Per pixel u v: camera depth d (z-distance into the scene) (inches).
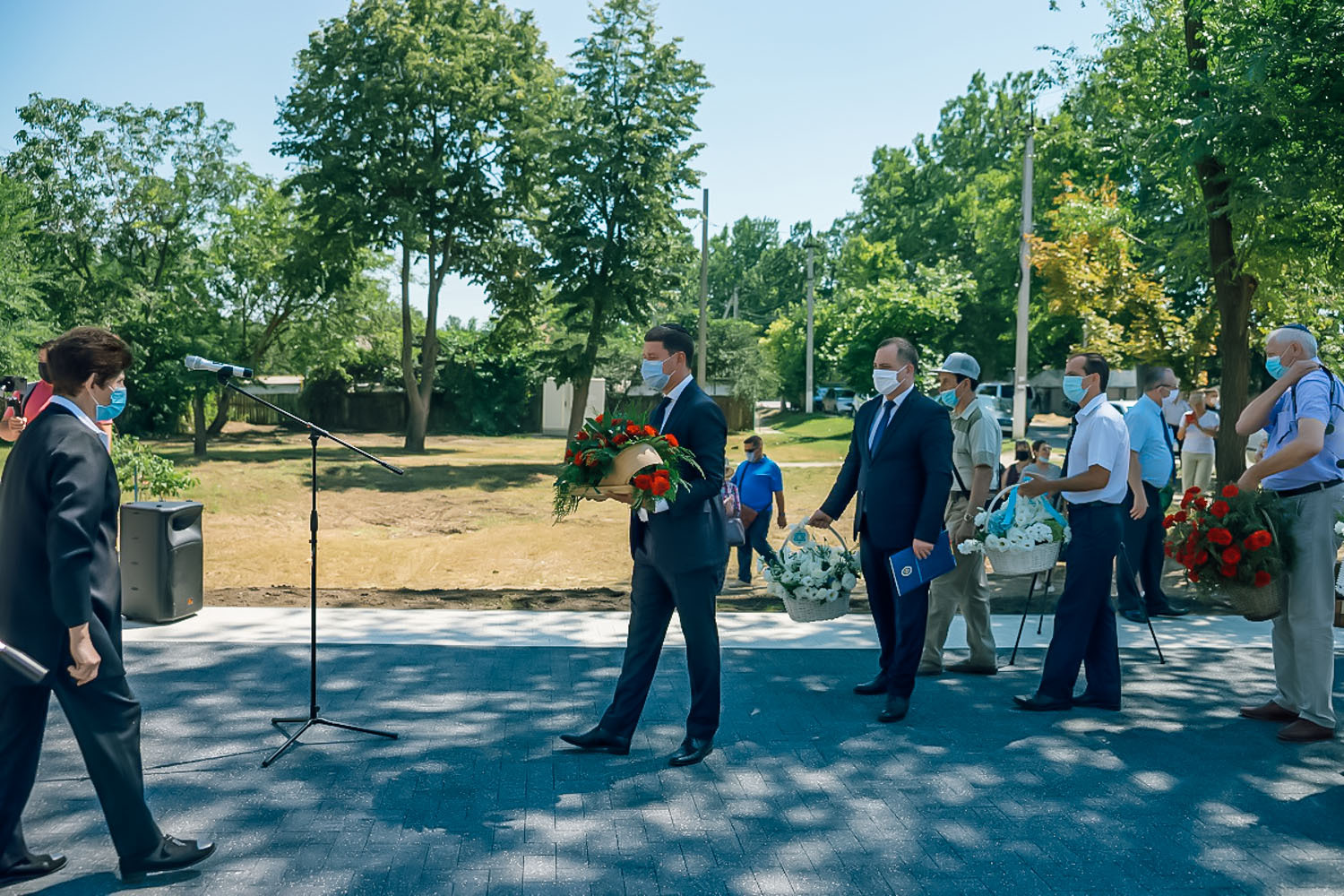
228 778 185.9
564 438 1776.6
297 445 1459.2
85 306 1514.5
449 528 755.4
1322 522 211.3
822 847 160.4
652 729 220.1
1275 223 522.0
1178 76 572.1
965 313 2098.9
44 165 1526.8
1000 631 323.9
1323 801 180.1
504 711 229.9
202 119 1583.4
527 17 1389.0
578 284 1262.3
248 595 362.9
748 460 436.5
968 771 195.2
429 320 1416.1
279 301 1630.2
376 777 187.8
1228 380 558.9
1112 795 182.9
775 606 368.5
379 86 1270.9
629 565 551.8
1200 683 260.1
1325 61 441.7
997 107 2549.2
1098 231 840.9
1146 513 342.3
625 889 145.3
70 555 133.1
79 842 158.1
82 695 140.1
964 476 267.0
